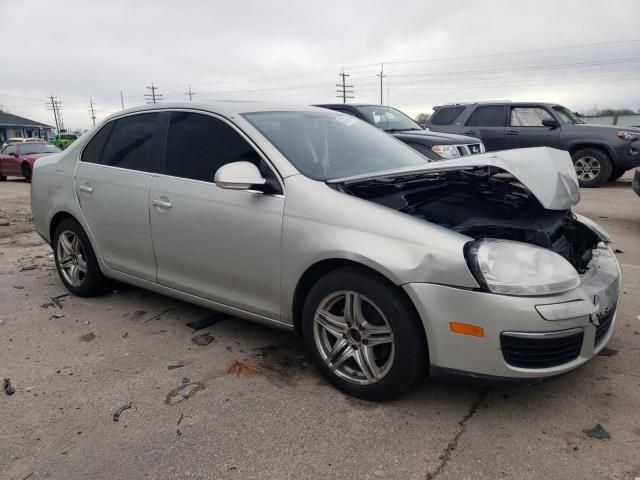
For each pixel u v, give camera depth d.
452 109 12.52
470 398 2.89
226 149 3.40
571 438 2.53
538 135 11.42
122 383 3.13
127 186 3.91
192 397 2.96
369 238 2.69
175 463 2.42
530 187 2.73
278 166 3.13
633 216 7.88
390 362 2.71
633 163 10.91
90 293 4.56
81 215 4.32
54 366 3.37
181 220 3.52
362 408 2.82
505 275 2.45
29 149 19.28
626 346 3.43
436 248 2.53
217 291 3.47
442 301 2.51
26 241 7.27
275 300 3.15
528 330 2.41
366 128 4.19
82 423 2.74
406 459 2.41
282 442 2.55
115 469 2.38
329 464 2.39
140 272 3.98
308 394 2.97
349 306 2.84
